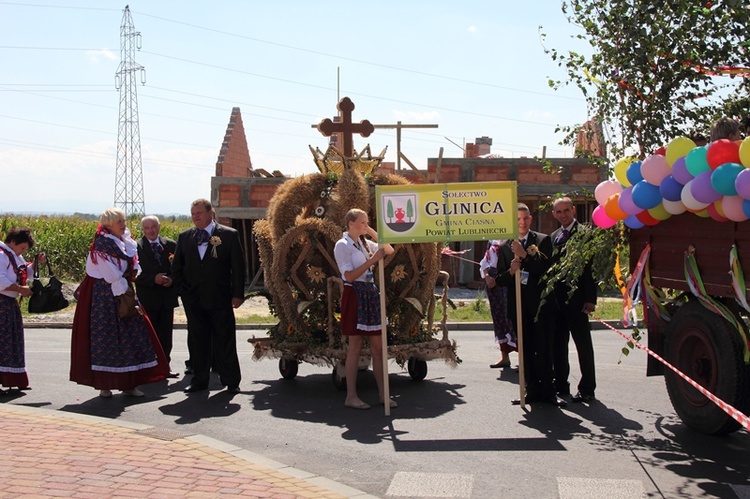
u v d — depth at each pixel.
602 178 21.23
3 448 6.14
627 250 7.76
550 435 7.07
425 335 9.49
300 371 10.43
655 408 8.11
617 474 5.95
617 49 7.41
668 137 7.54
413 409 8.14
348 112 10.53
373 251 8.41
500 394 8.86
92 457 5.96
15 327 8.83
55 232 26.28
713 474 5.93
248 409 8.19
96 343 8.50
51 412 7.55
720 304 6.44
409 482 5.78
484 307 17.61
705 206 6.09
